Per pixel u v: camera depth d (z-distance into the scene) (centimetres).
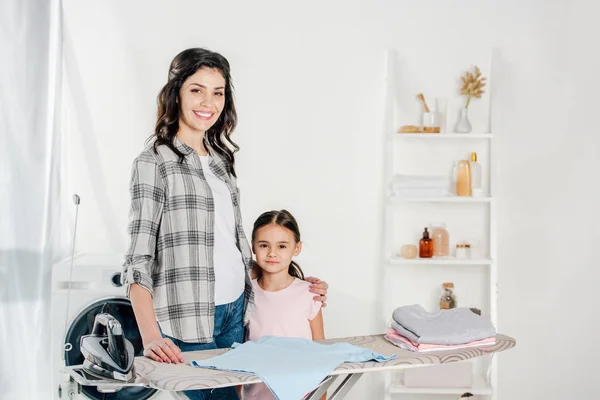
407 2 360
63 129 357
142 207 219
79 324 315
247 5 360
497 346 217
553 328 364
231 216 239
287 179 364
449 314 231
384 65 361
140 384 181
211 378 182
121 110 359
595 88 359
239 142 364
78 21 357
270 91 362
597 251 361
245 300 245
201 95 230
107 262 322
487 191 363
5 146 324
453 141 362
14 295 323
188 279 222
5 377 321
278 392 183
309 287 280
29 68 327
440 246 354
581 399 364
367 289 366
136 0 358
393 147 363
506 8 359
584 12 358
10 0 324
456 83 361
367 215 365
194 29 360
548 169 362
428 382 342
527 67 360
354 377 209
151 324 209
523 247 363
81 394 312
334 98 363
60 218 346
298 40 362
